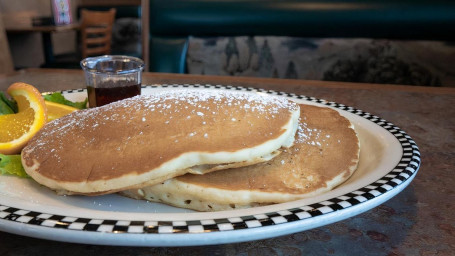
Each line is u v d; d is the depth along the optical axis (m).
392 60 0.87
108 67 0.58
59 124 0.41
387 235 0.33
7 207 0.30
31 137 0.43
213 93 0.41
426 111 0.55
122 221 0.28
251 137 0.37
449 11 0.85
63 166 0.37
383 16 0.87
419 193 0.38
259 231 0.28
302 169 0.38
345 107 0.50
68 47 2.63
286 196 0.35
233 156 0.35
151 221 0.28
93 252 0.31
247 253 0.31
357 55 0.88
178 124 0.37
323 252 0.31
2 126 0.44
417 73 0.87
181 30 0.93
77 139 0.38
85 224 0.28
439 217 0.36
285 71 0.91
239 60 0.92
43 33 1.96
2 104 0.49
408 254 0.30
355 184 0.35
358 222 0.35
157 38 0.94
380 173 0.37
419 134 0.48
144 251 0.31
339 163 0.39
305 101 0.53
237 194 0.35
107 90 0.52
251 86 0.64
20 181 0.39
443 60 0.86
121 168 0.34
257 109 0.39
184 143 0.35
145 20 0.94
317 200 0.31
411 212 0.36
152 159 0.34
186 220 0.28
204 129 0.37
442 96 0.60
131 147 0.36
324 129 0.44
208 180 0.37
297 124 0.42
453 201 0.38
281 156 0.39
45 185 0.37
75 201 0.37
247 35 0.92
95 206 0.37
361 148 0.43
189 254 0.31
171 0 0.93
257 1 0.91
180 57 0.93
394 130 0.44
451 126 0.50
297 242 0.32
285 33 0.91
